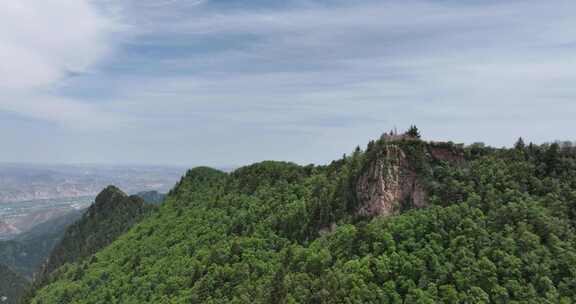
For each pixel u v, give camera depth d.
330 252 77.12
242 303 76.69
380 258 69.44
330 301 64.31
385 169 85.81
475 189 82.06
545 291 64.62
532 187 82.38
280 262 86.75
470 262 67.69
